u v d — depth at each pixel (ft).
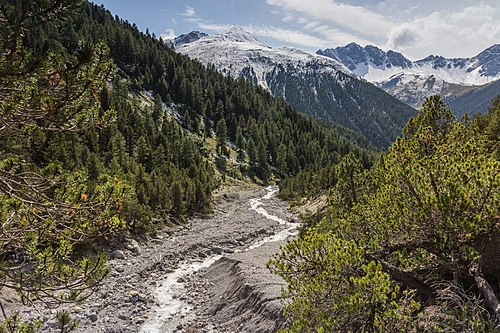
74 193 24.35
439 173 27.55
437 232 26.32
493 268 26.16
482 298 25.36
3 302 59.41
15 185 22.68
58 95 19.54
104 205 24.77
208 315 65.62
